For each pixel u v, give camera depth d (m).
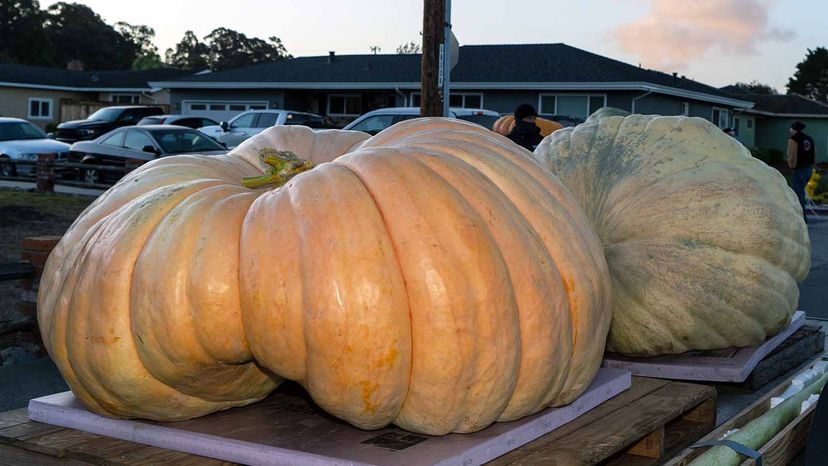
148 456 2.96
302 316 2.72
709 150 4.70
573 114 32.47
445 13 9.57
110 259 2.97
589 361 3.28
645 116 5.05
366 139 4.19
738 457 3.56
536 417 3.19
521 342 2.93
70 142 30.72
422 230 2.80
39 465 3.08
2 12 86.38
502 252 2.93
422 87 9.58
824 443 3.45
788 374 5.10
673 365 4.47
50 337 3.15
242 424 3.15
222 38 92.50
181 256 2.86
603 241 4.53
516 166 3.37
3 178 22.52
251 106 37.09
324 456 2.76
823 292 10.06
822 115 49.56
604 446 3.07
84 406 3.31
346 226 2.77
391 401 2.78
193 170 3.48
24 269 6.46
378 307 2.69
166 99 50.44
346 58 38.22
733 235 4.42
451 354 2.75
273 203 2.91
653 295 4.39
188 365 2.90
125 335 2.93
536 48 35.56
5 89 49.03
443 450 2.83
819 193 26.36
